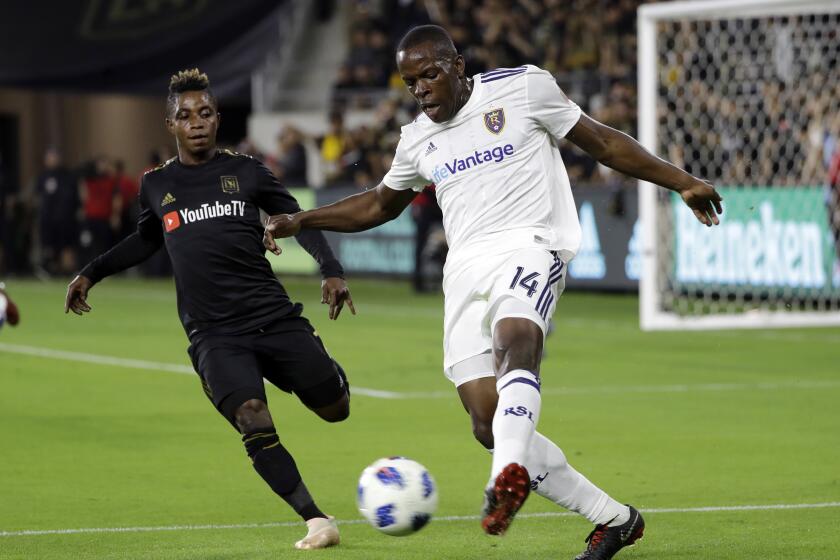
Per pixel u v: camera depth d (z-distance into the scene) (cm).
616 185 6931
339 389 2180
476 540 2102
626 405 3594
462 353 1855
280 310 2131
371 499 1773
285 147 8600
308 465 2778
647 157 1872
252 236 2125
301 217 1991
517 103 1873
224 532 2170
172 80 2162
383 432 3192
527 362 1720
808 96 5853
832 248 5609
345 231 2022
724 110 6009
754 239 5600
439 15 8912
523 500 1548
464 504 2388
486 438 1848
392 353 4819
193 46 8594
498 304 1803
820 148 5691
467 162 1872
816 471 2689
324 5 9969
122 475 2677
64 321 6131
